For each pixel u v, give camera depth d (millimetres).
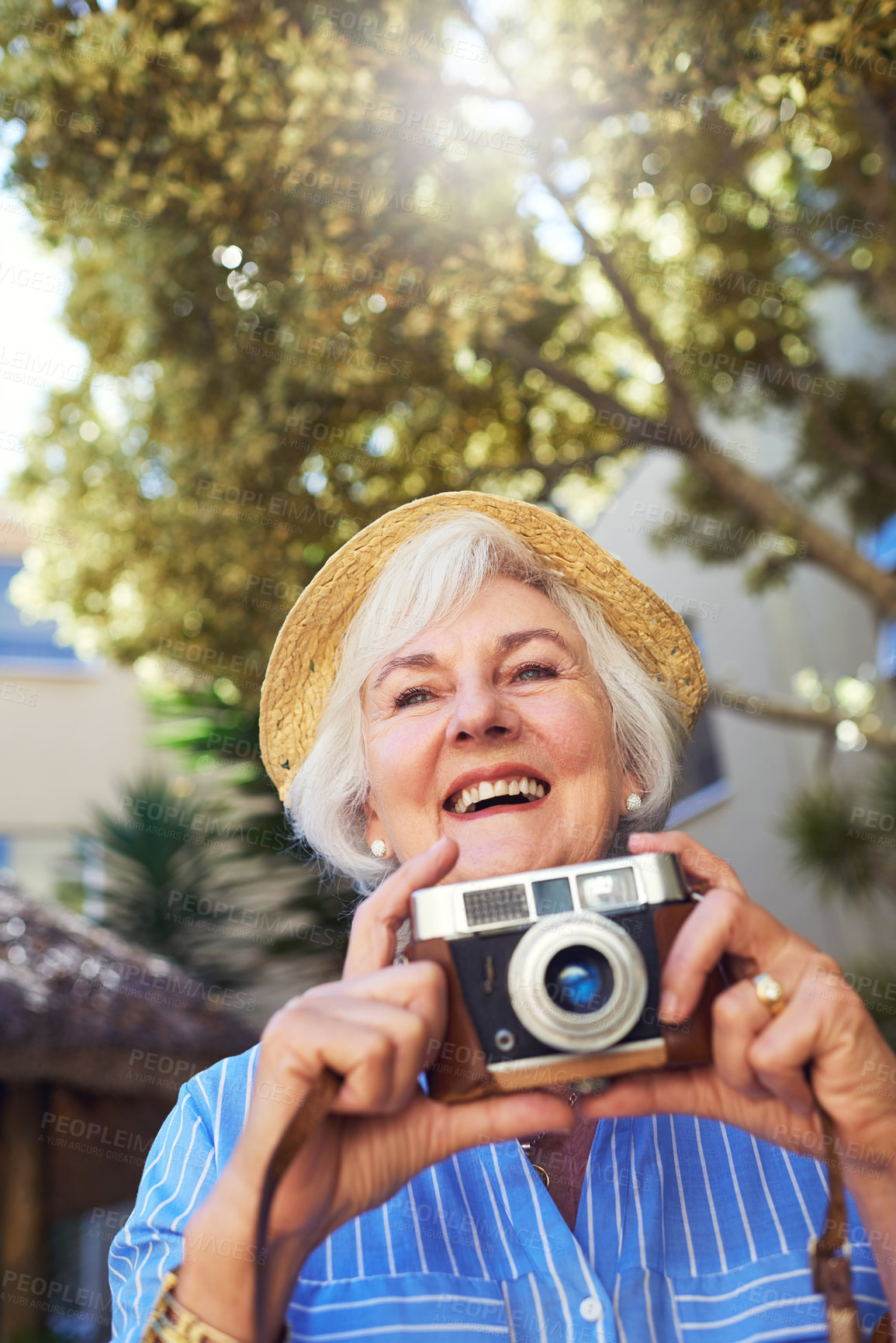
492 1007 895
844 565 4785
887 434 6371
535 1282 995
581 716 1232
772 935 902
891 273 5363
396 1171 870
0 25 3828
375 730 1287
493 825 1182
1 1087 5031
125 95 3820
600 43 3521
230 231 4121
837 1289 881
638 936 918
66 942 5000
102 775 9547
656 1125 1121
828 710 5090
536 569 1352
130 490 6090
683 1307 1008
